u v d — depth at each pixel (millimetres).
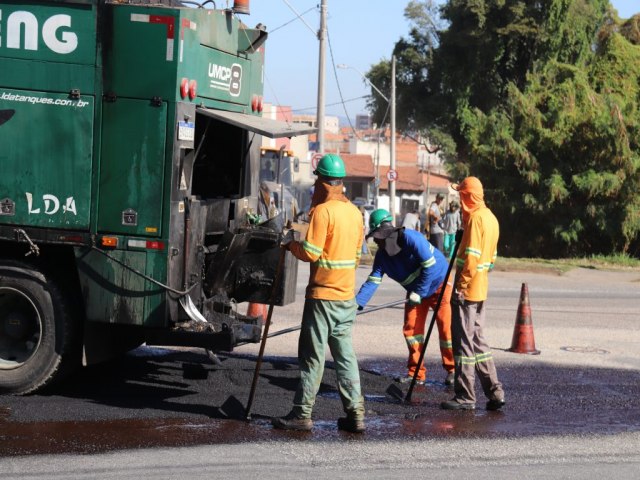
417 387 9273
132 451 6559
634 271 28344
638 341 12820
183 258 7902
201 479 5973
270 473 6156
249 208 10164
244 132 9852
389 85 59188
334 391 8898
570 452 6941
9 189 7855
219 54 8555
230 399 8273
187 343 7945
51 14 7707
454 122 56031
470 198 8336
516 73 54281
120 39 7656
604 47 36125
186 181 7926
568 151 33906
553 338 12836
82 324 8125
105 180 7734
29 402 7898
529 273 26859
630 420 8086
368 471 6285
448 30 53875
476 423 7824
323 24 29891
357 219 7348
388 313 14570
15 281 7953
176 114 7656
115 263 7750
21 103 7793
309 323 7281
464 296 8234
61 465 6172
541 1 51469
